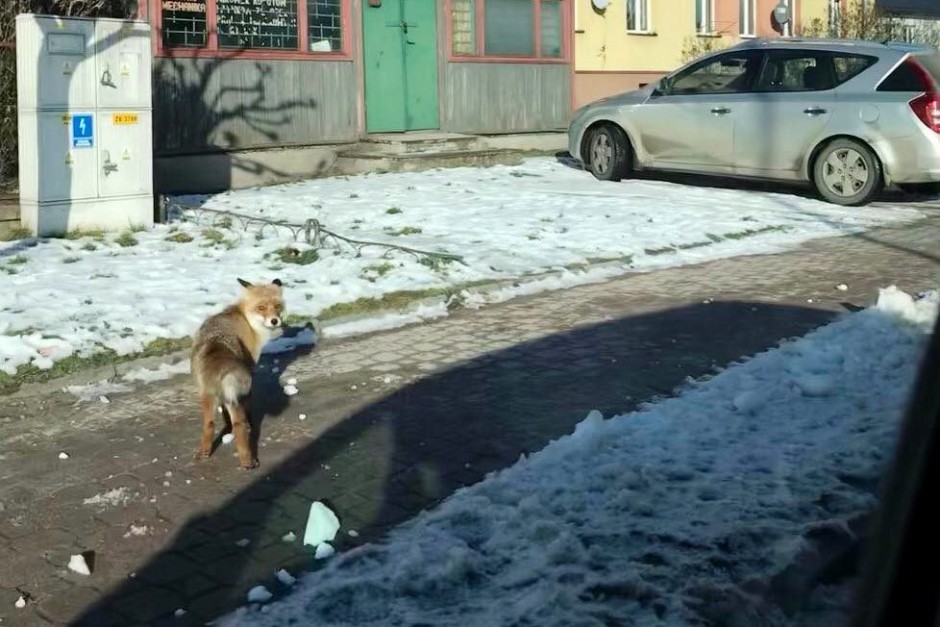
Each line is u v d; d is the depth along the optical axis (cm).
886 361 653
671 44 2056
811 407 583
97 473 522
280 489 501
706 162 1400
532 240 1032
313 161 1513
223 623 383
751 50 1384
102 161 1034
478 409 602
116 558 435
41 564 431
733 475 493
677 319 783
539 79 1825
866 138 1266
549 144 1841
